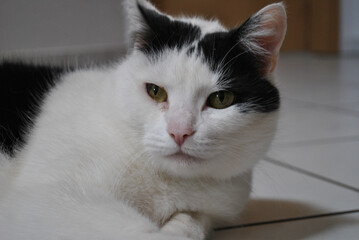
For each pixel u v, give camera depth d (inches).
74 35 55.7
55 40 55.1
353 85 56.2
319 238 19.7
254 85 20.4
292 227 20.6
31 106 22.4
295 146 29.7
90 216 17.9
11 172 21.0
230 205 20.7
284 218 21.3
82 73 23.9
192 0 76.5
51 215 17.9
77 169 19.0
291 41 90.3
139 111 19.9
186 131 19.2
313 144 30.0
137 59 20.8
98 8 55.8
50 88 23.1
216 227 21.1
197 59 19.9
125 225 17.8
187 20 22.5
